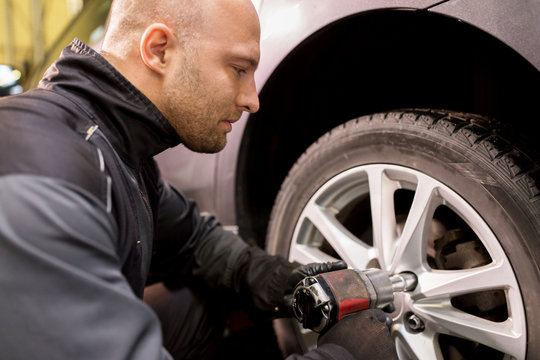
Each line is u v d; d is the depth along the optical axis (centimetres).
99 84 62
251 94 67
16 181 42
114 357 41
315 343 99
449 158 77
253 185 113
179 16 60
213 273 103
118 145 62
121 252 55
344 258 93
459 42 92
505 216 71
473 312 82
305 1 91
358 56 101
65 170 46
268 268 96
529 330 69
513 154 72
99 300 42
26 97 56
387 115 87
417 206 81
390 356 66
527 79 80
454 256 85
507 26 66
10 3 467
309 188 100
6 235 39
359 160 90
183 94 63
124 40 63
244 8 63
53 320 40
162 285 117
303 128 112
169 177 128
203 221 110
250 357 127
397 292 85
